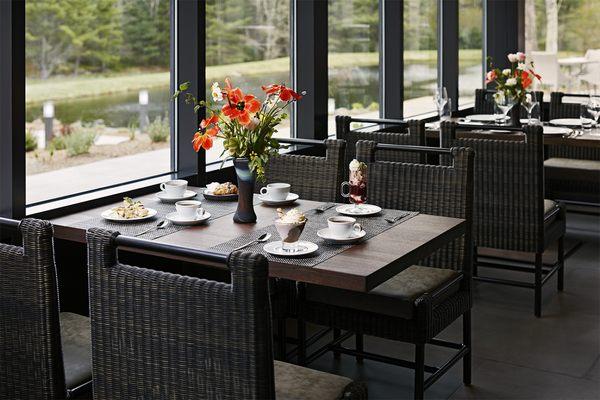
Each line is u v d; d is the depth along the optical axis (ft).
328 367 11.80
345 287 7.97
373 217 10.39
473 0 24.77
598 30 24.77
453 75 23.09
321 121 16.57
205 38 13.70
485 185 14.15
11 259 7.27
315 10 16.14
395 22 19.85
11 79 10.18
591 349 12.35
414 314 9.78
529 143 13.62
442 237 9.57
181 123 13.51
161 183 12.67
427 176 11.25
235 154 9.91
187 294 6.28
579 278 15.97
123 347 6.77
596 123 17.58
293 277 8.27
